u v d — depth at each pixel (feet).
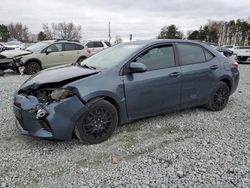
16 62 38.47
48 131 12.35
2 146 13.10
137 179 10.30
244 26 264.31
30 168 11.16
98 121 13.28
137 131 15.06
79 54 43.73
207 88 17.72
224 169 10.94
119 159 11.91
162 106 15.60
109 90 13.32
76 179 10.38
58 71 14.49
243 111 19.11
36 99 12.61
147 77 14.64
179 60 16.30
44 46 41.09
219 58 18.67
